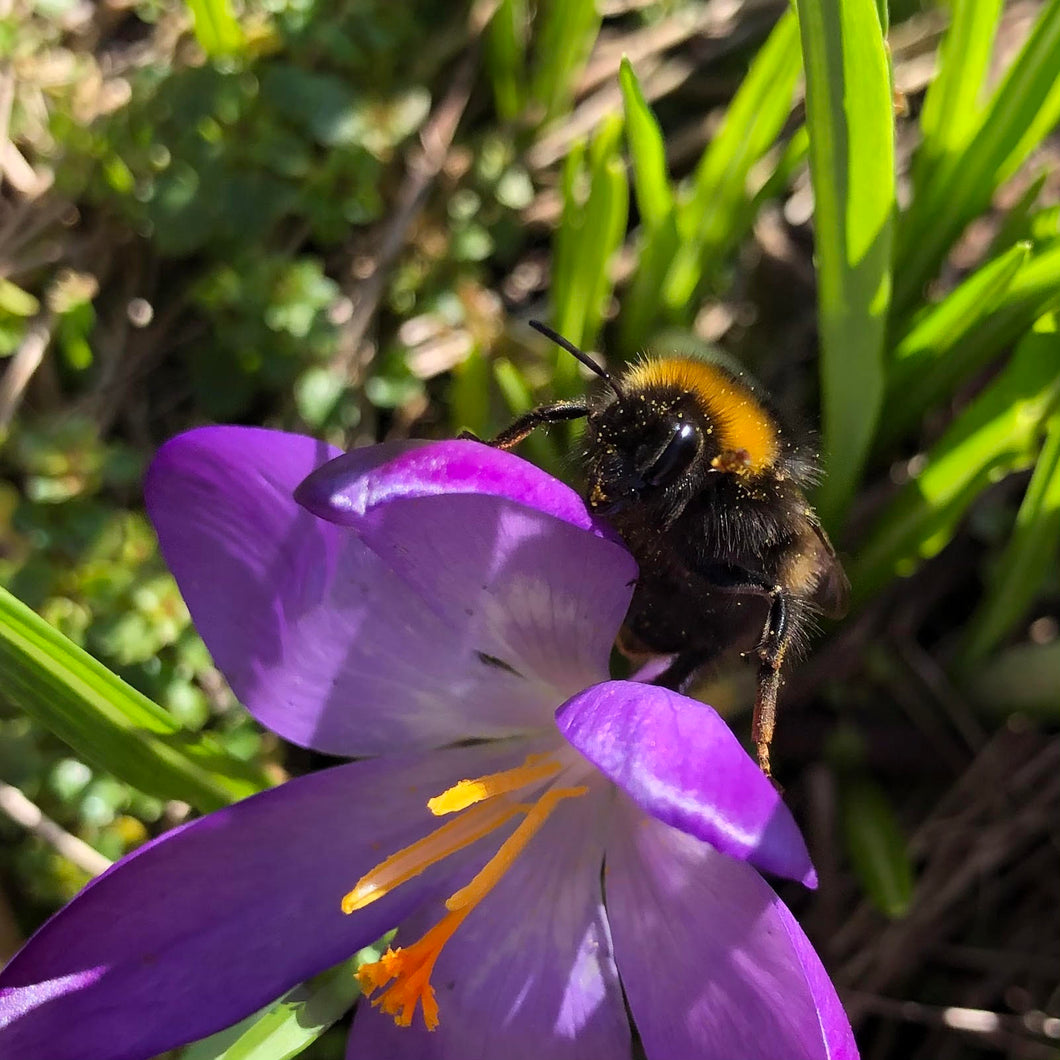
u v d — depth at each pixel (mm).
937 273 82
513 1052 60
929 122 76
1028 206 80
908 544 80
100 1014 52
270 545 54
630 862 61
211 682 78
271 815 57
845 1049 47
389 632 58
